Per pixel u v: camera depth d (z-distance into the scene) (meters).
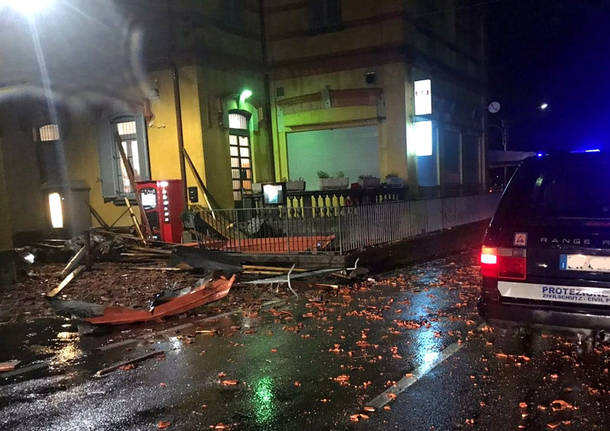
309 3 14.79
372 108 14.42
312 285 8.48
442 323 6.22
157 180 12.43
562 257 4.07
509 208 4.45
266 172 15.29
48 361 5.42
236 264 8.98
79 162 14.06
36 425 3.91
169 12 12.57
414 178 14.69
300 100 14.95
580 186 4.81
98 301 7.98
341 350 5.36
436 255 12.32
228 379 4.67
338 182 13.22
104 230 12.91
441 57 16.91
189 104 12.74
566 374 4.47
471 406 3.95
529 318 4.17
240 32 14.25
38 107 13.85
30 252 11.92
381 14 14.08
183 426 3.80
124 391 4.50
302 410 4.00
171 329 6.39
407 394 4.21
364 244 10.21
